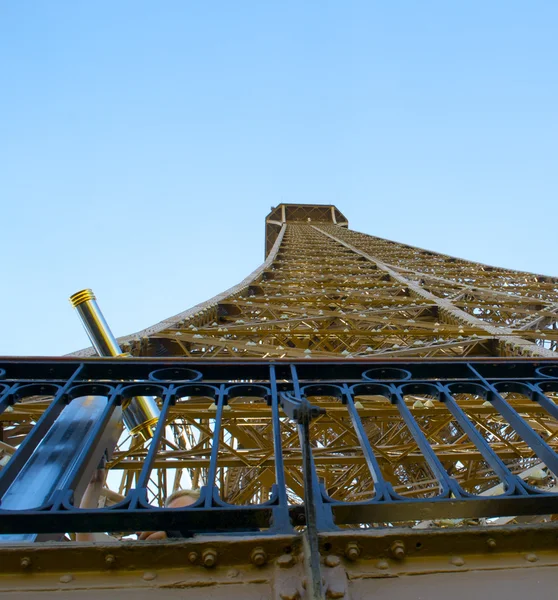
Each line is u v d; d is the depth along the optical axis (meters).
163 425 4.99
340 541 3.49
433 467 4.45
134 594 3.24
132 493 3.98
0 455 6.95
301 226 96.56
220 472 12.65
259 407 10.54
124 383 5.61
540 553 3.64
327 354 14.65
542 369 6.71
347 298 29.44
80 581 3.32
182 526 3.85
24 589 3.26
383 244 69.38
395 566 3.46
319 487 4.12
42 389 5.66
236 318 24.06
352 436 11.56
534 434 4.85
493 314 26.12
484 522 7.05
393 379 6.43
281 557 3.43
